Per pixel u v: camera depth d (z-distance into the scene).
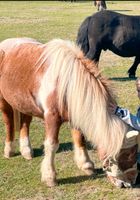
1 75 4.86
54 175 4.63
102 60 11.96
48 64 4.38
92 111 4.07
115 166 4.32
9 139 5.41
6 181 4.80
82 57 4.25
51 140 4.45
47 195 4.47
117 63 11.58
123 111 4.18
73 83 4.12
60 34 16.80
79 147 4.89
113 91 4.22
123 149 4.20
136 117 4.21
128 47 9.25
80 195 4.46
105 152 4.08
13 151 5.47
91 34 9.03
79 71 4.13
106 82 4.17
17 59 4.71
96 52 9.12
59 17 23.78
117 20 9.11
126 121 4.13
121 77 9.91
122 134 4.04
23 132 5.42
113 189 4.57
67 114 4.29
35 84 4.45
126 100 7.95
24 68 4.58
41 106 4.49
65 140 6.05
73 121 4.22
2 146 5.83
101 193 4.49
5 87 4.83
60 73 4.21
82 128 4.19
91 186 4.65
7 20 21.98
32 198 4.43
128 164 4.32
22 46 4.82
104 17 9.06
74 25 19.75
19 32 17.34
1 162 5.32
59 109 4.30
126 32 9.09
